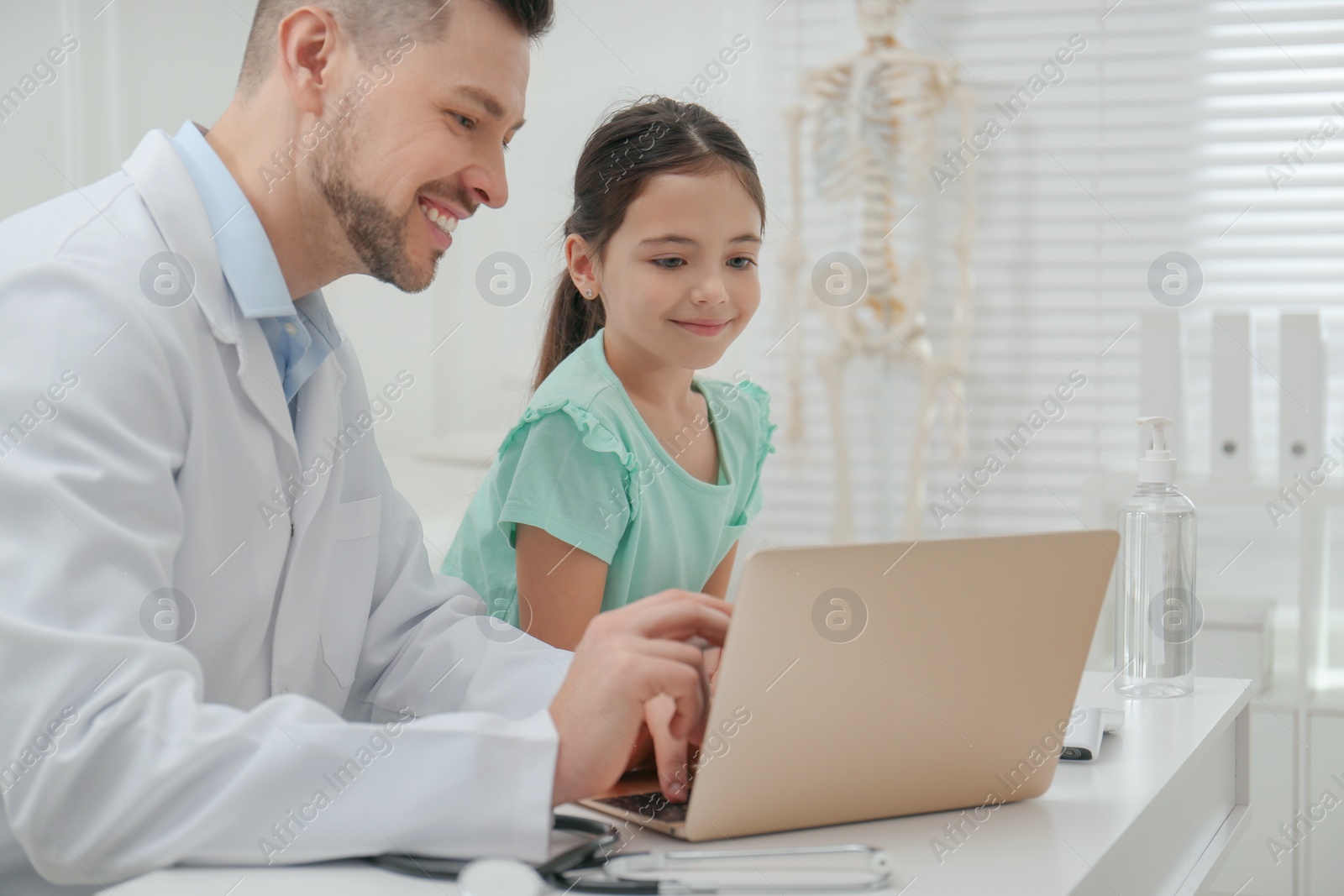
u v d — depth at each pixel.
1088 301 2.81
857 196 2.91
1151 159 2.74
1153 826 0.77
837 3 2.98
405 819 0.63
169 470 0.76
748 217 1.18
